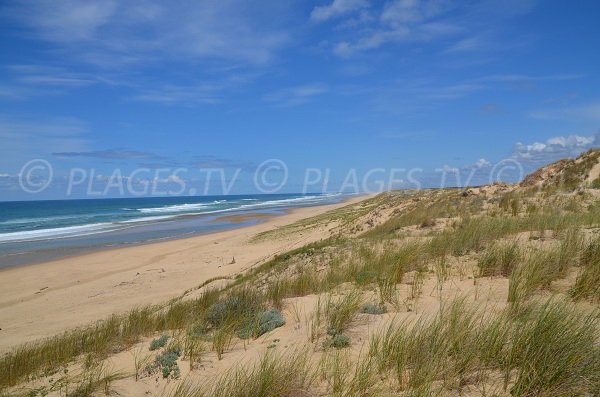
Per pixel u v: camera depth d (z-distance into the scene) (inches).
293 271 524.7
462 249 369.7
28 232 1667.1
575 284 220.8
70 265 978.7
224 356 215.9
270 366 166.9
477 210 717.9
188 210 3179.1
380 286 277.1
